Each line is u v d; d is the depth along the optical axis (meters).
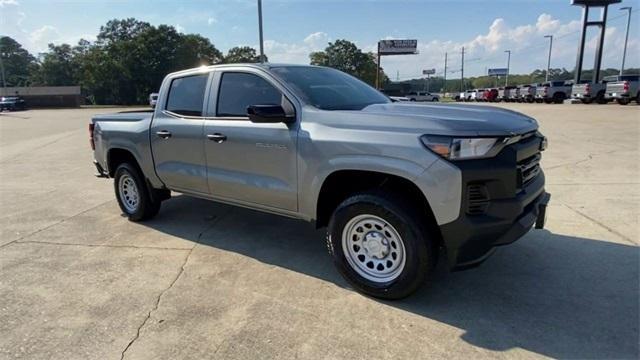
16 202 6.82
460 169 2.89
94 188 7.81
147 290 3.64
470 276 3.74
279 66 4.20
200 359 2.70
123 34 98.06
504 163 2.96
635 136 12.04
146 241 4.84
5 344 2.91
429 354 2.69
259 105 3.67
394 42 71.81
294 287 3.65
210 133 4.32
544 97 37.66
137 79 86.88
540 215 3.48
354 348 2.77
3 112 51.38
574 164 8.27
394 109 3.63
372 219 3.32
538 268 3.85
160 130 4.86
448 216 2.95
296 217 3.90
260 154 3.93
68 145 14.87
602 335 2.85
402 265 3.22
